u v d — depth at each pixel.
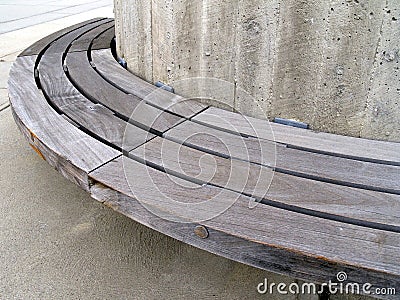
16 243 1.37
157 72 1.74
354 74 1.26
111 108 1.46
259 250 0.84
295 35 1.30
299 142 1.26
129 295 1.18
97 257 1.33
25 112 1.42
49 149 1.19
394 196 0.96
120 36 1.99
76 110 1.44
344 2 1.19
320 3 1.23
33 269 1.27
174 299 1.18
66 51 2.20
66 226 1.46
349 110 1.31
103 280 1.24
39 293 1.18
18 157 1.92
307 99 1.36
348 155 1.17
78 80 1.74
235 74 1.47
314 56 1.30
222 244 0.87
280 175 1.05
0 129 2.21
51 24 4.93
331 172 1.07
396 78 1.21
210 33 1.47
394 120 1.26
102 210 1.55
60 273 1.26
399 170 1.09
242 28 1.39
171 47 1.61
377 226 0.86
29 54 2.15
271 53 1.37
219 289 1.22
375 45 1.20
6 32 4.45
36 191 1.66
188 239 0.92
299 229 0.85
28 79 1.76
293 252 0.81
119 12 1.94
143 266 1.30
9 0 7.04
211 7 1.43
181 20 1.53
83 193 1.65
